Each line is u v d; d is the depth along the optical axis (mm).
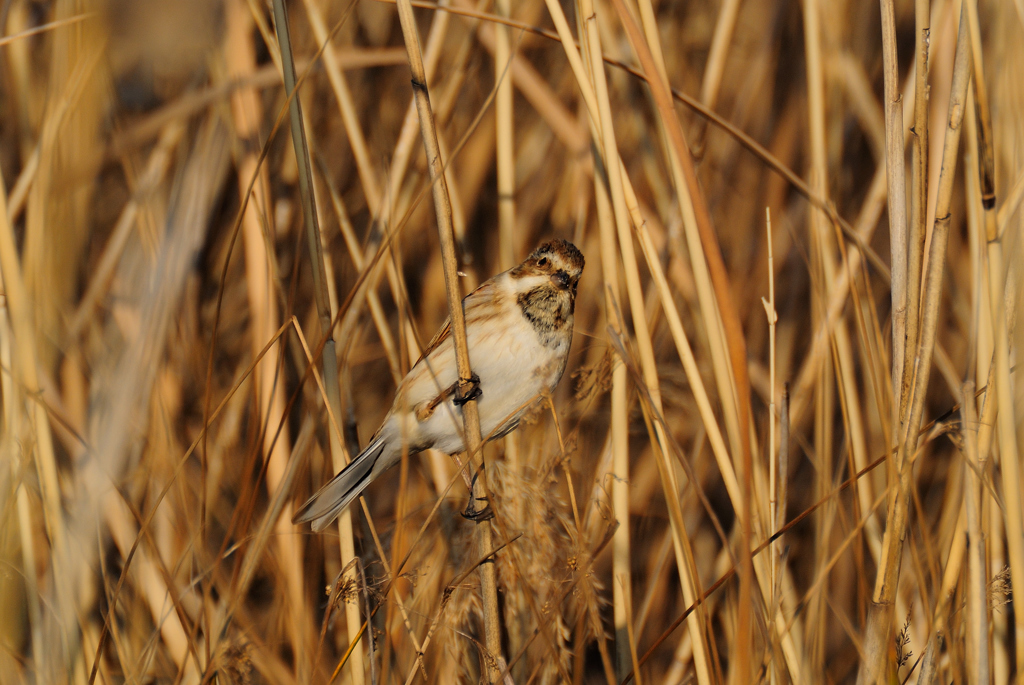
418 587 7020
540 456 7488
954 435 6199
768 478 7652
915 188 5586
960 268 9672
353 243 7883
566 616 7258
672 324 6195
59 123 6008
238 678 6320
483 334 7559
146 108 7562
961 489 6855
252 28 8727
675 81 10500
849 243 8188
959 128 5441
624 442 6781
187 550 6391
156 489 7219
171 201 6977
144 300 6637
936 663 5809
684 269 8844
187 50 6801
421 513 8062
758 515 6062
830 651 8383
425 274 10094
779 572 6344
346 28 10219
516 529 6027
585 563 5797
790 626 6160
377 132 10133
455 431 7266
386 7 10477
